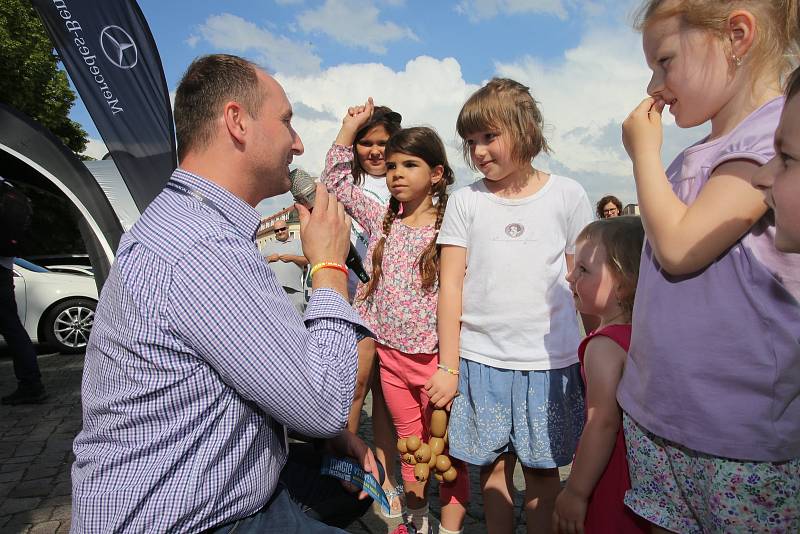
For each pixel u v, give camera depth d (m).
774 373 1.13
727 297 1.17
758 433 1.16
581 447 1.56
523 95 2.06
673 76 1.22
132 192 5.05
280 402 1.28
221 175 1.42
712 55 1.16
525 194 2.15
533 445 2.04
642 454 1.35
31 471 3.50
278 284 1.38
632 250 1.63
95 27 4.87
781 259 1.12
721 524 1.20
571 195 2.16
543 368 2.05
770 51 1.13
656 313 1.28
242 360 1.24
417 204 2.58
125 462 1.26
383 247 2.56
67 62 4.84
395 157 2.49
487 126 2.03
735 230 1.12
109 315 1.31
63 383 5.77
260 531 1.38
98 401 1.31
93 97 4.91
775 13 1.12
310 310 1.49
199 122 1.41
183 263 1.25
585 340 1.63
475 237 2.16
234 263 1.27
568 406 2.07
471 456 2.11
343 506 1.80
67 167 5.91
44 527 2.79
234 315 1.24
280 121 1.48
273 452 1.43
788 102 0.85
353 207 2.82
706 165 1.23
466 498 2.26
